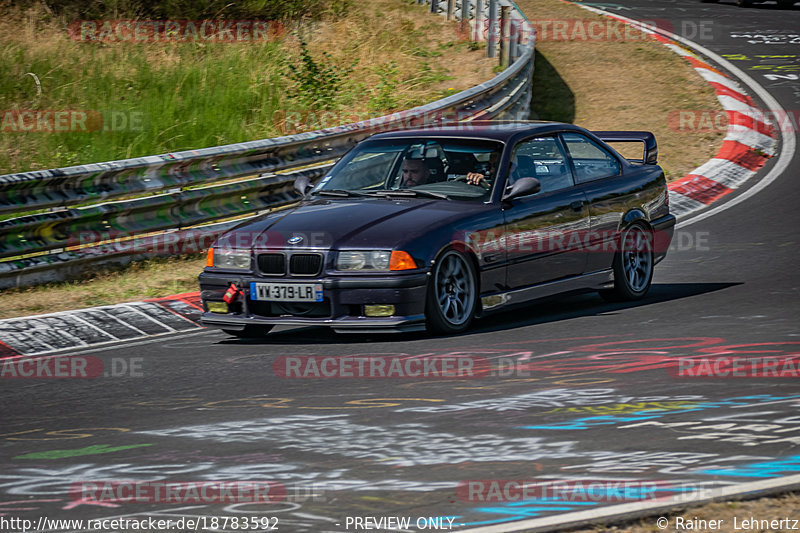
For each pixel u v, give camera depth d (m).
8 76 44.22
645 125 51.81
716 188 41.12
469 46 61.84
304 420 15.11
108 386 18.09
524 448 13.30
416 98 51.19
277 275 21.00
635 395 15.80
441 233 20.94
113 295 25.55
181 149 39.75
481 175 22.77
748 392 15.70
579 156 24.92
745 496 11.02
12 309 24.12
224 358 19.98
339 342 21.03
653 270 28.03
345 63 56.78
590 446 13.28
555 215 23.30
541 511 10.91
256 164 32.44
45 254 27.44
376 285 20.27
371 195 23.03
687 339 19.84
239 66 51.31
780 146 48.19
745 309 22.70
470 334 21.25
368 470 12.62
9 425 15.70
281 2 62.53
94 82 45.28
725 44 72.56
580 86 59.88
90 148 38.09
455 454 13.16
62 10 54.16
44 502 11.81
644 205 25.70
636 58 65.38
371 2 72.19
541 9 84.31
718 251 30.84
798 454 12.62
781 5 92.38
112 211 28.28
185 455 13.54
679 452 12.88
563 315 23.41
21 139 38.03
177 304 24.70
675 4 94.50
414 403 15.84
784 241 31.48
